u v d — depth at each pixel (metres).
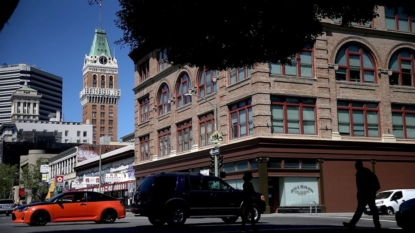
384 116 37.00
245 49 12.84
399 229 15.17
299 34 12.84
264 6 12.01
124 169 58.75
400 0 12.59
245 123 34.44
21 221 20.89
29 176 100.00
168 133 45.34
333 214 30.38
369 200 13.02
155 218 18.53
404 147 37.09
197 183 18.59
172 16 12.10
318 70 35.00
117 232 15.55
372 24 37.81
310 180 33.81
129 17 12.86
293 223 19.14
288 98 34.00
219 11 11.88
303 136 33.81
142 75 51.69
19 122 190.25
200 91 40.53
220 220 22.44
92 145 82.44
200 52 12.96
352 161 35.09
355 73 36.91
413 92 38.56
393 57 38.62
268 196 32.16
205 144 39.28
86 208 21.66
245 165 34.06
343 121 35.72
